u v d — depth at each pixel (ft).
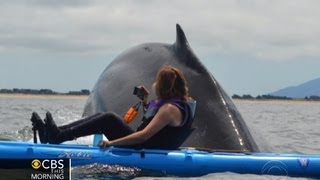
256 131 97.30
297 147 143.74
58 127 80.94
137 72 101.91
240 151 84.28
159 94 80.59
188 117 80.84
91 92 114.73
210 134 86.74
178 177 78.02
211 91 91.45
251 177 78.02
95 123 80.89
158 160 78.64
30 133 142.00
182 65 96.48
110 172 77.66
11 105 437.17
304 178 79.66
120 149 79.46
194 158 79.41
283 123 277.85
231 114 89.40
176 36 100.17
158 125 79.20
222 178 77.10
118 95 100.99
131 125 93.40
